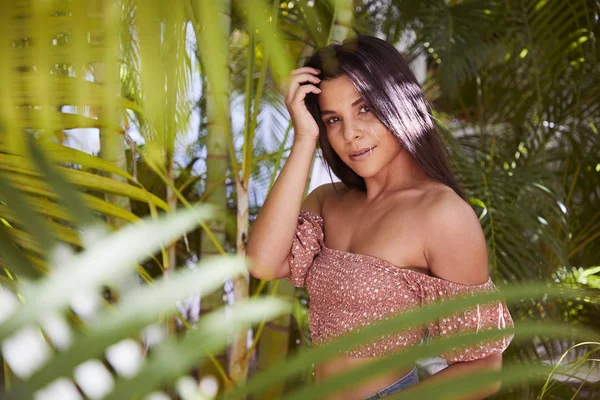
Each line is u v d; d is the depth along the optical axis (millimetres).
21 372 346
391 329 305
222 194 1702
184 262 2199
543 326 344
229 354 1625
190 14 871
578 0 2125
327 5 1547
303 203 1533
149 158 1407
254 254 1380
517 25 2135
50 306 276
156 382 270
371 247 1292
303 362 290
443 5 2119
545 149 2193
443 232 1213
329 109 1336
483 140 2205
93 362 332
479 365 1137
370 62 1304
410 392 257
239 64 2268
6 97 475
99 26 441
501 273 1697
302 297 2174
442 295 1198
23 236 766
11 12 464
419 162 1298
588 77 2182
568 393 1438
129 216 1119
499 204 1791
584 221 2203
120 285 293
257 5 534
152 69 426
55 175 335
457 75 1989
